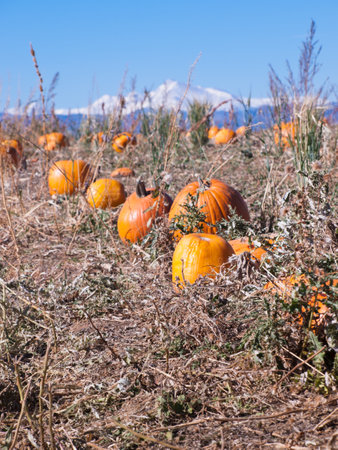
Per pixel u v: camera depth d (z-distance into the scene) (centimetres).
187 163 962
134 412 265
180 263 385
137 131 1220
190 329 315
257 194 702
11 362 328
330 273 266
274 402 254
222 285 337
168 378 286
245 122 1010
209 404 262
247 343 289
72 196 730
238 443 226
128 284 425
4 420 272
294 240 290
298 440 219
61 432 259
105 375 304
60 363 324
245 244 412
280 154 825
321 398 249
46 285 441
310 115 645
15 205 743
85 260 488
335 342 252
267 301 290
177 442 235
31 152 1269
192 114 1177
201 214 460
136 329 356
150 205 535
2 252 560
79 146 1285
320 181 297
